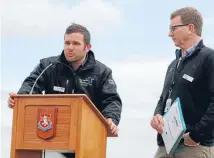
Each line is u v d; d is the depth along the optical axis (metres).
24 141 4.43
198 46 5.62
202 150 5.41
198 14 5.75
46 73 5.82
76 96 4.25
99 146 4.75
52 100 4.35
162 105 5.94
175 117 5.27
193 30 5.70
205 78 5.46
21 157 4.54
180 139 5.23
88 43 5.75
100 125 4.75
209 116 5.29
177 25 5.75
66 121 4.29
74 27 5.65
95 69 5.86
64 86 5.79
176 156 5.59
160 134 5.82
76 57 5.62
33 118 4.42
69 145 4.24
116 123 5.51
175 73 5.71
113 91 5.79
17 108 4.49
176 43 5.79
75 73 5.80
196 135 5.34
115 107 5.66
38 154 4.80
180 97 5.55
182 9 5.79
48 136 4.30
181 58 5.72
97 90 5.86
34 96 4.41
